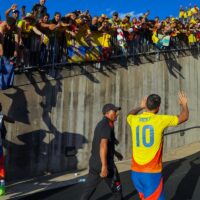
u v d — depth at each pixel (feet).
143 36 45.91
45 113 34.12
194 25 54.03
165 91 48.08
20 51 32.01
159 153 17.87
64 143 35.50
